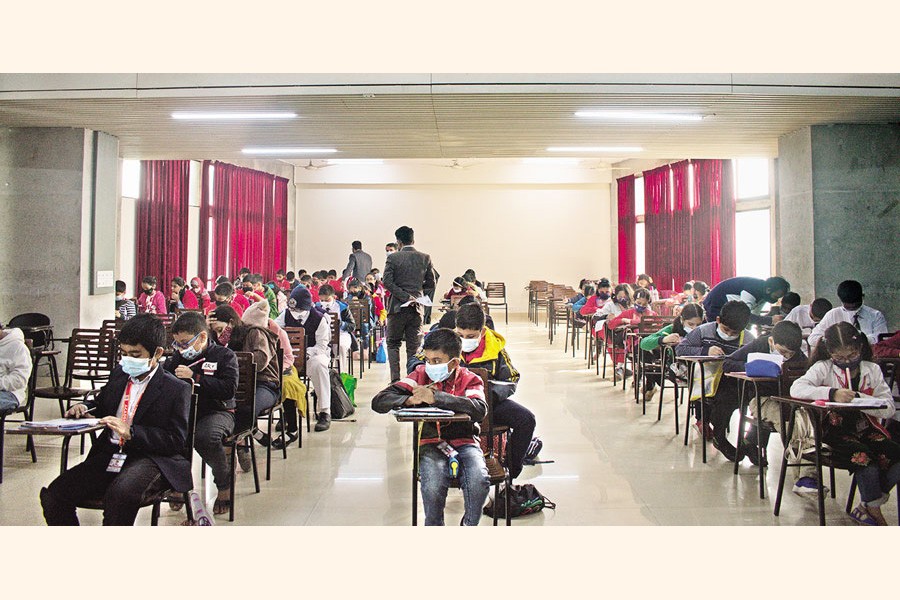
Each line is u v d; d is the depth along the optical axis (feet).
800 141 23.44
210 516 10.74
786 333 12.83
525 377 27.14
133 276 36.24
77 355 17.70
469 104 19.26
